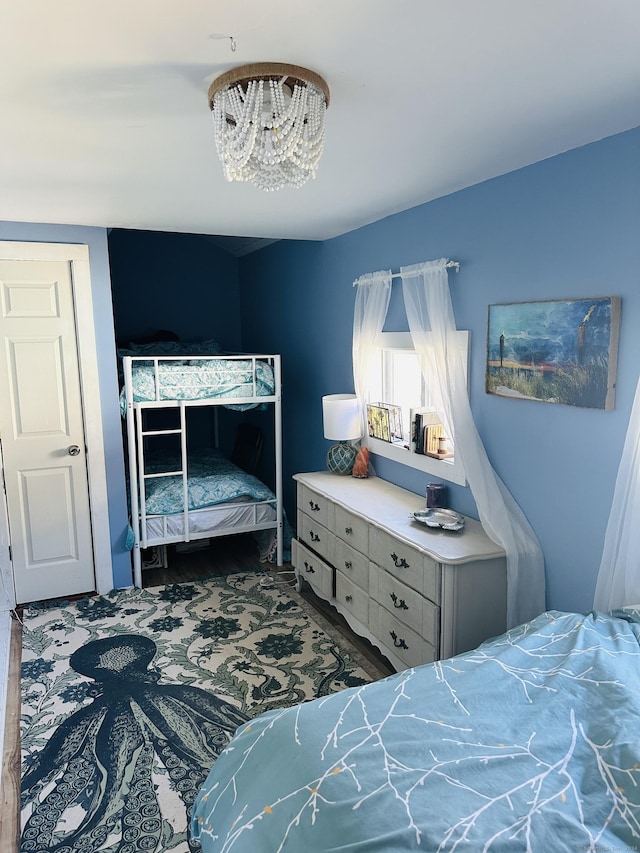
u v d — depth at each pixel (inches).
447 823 47.0
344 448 148.5
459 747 55.9
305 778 54.5
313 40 54.2
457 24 51.6
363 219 135.7
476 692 64.2
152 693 107.3
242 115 59.7
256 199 115.6
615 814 47.9
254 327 216.7
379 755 55.4
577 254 87.8
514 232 98.7
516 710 61.2
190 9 48.1
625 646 70.0
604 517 87.1
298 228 145.9
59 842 75.9
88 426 146.1
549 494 96.1
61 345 142.6
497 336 102.6
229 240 211.3
